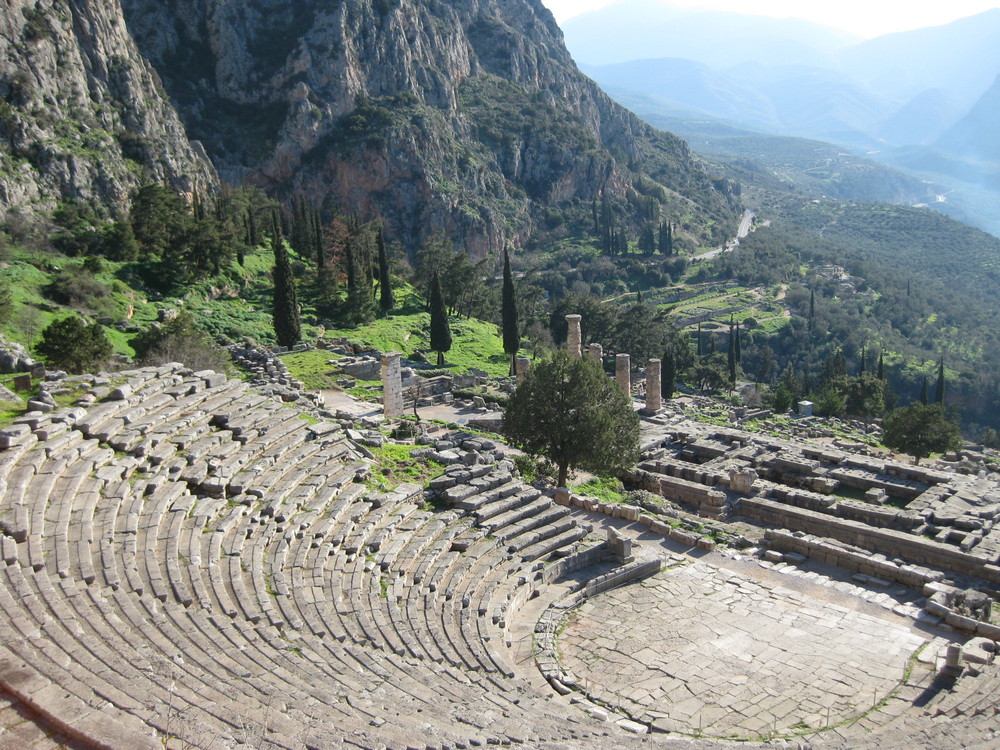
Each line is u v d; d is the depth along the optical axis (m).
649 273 194.12
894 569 29.55
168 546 19.83
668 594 26.86
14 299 60.69
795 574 29.30
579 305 103.62
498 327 104.69
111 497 20.64
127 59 118.75
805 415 80.50
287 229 126.38
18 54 96.81
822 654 22.75
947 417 89.50
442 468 32.56
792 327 163.00
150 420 25.55
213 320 75.00
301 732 12.46
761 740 18.17
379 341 82.00
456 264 101.06
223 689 13.83
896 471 43.03
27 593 15.15
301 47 174.00
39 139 93.50
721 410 76.50
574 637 23.67
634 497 37.16
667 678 21.23
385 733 13.48
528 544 28.12
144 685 12.91
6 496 18.77
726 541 32.59
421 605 22.41
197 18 172.38
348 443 30.91
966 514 35.44
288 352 71.56
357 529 25.14
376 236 112.50
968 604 26.55
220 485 23.47
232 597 18.88
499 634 22.31
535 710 17.78
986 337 170.00
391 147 171.75
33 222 80.62
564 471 36.94
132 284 76.25
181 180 113.12
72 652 13.48
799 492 38.75
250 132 170.12
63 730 11.04
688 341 122.38
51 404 24.69
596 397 36.38
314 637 18.09
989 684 20.64
